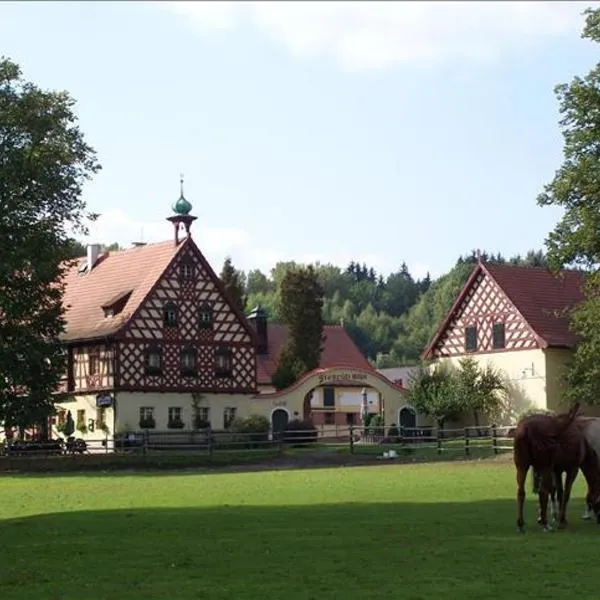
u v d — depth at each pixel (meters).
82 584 16.41
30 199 58.25
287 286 91.00
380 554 18.83
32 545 21.06
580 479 36.31
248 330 82.19
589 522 23.16
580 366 55.47
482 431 74.94
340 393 93.94
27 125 58.94
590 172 52.25
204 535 21.98
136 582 16.50
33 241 57.44
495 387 75.50
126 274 82.62
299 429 74.25
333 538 21.05
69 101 60.81
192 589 15.78
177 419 78.75
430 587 15.66
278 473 45.47
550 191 53.56
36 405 58.41
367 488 34.31
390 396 81.12
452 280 185.88
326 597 14.99
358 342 194.25
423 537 20.98
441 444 60.09
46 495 35.03
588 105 52.56
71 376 80.50
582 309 54.59
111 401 76.75
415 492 32.22
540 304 76.06
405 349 187.25
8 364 57.16
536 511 25.69
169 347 78.94
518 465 21.84
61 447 61.59
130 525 24.19
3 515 28.39
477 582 16.00
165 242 82.25
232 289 100.44
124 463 55.59
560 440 21.81
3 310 58.28
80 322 81.06
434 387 76.00
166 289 79.19
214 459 57.88
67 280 86.88
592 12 52.97
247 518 25.17
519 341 74.88
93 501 32.03
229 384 80.94
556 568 17.14
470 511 25.94
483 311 77.56
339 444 68.94
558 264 53.78
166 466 55.88
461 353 78.88
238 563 18.11
